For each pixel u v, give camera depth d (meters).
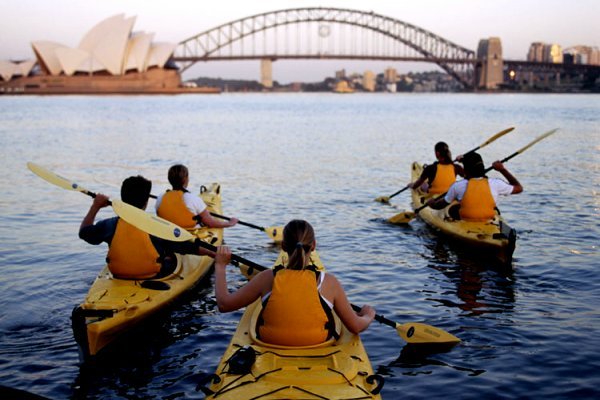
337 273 8.01
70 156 21.97
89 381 5.08
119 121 44.72
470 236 8.66
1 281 7.57
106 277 6.33
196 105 89.81
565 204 12.50
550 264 8.25
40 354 5.54
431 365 5.34
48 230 10.33
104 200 6.19
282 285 4.29
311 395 3.79
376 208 12.48
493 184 9.22
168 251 6.83
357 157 21.81
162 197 8.02
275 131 35.56
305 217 11.56
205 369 5.32
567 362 5.30
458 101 124.12
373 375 4.03
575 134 31.59
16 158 21.09
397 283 7.59
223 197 13.70
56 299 6.95
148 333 6.07
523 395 4.78
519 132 33.75
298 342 4.34
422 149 24.83
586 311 6.50
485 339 5.83
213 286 7.52
